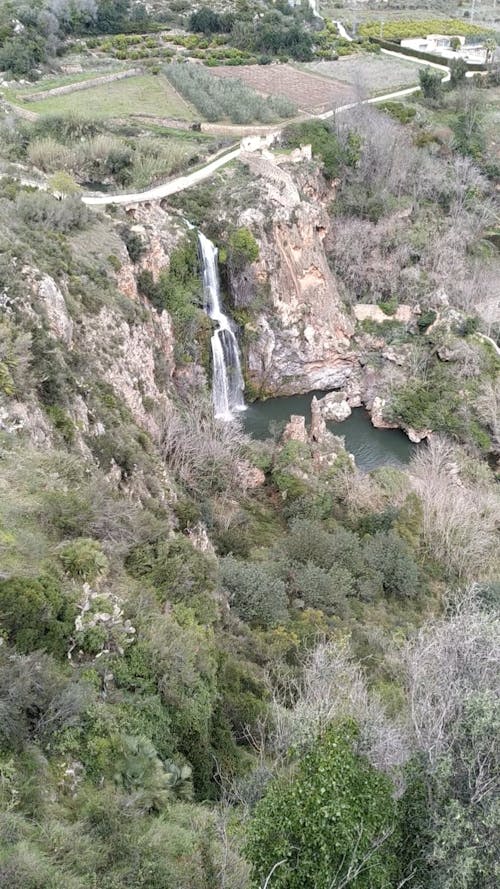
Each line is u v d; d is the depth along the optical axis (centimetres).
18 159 6844
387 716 2444
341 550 4331
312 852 1512
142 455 3891
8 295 3666
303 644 3228
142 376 4881
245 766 2280
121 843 1697
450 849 1645
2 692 1866
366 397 7231
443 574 4566
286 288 6956
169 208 6625
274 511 5031
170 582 2850
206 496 4631
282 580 3884
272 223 6850
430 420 6581
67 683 2002
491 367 6812
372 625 3750
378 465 6219
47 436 3183
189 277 6181
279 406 6988
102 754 1923
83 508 2725
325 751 1655
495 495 5384
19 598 2070
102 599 2317
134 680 2211
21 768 1783
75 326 4284
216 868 1741
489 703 1788
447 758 1720
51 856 1606
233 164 7350
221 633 2984
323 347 7125
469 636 2144
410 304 7369
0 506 2531
